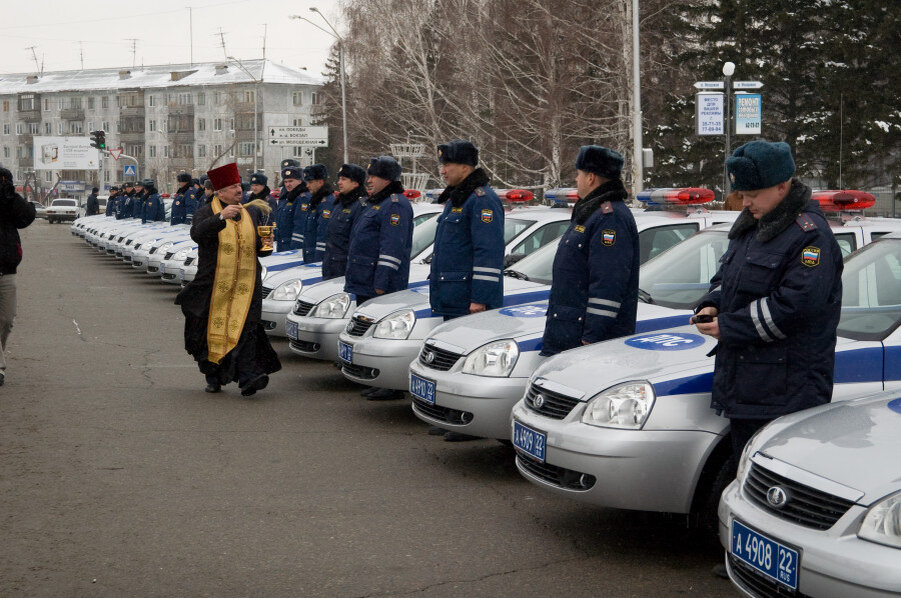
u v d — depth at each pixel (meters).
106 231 27.22
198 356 8.66
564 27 32.00
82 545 4.88
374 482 6.04
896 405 3.85
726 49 35.84
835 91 33.44
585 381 4.81
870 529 3.21
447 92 39.22
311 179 11.91
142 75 117.12
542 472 4.93
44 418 7.59
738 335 4.18
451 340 6.27
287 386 9.14
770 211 4.23
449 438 7.07
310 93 105.50
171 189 109.62
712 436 4.54
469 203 6.95
